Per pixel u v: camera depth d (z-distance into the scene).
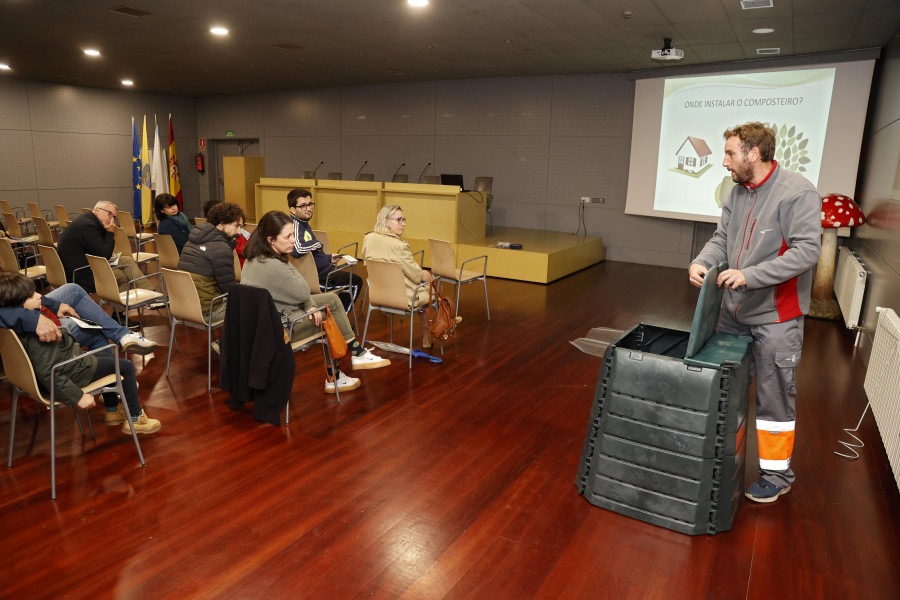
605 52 7.82
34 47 8.27
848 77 7.28
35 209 9.34
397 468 2.88
